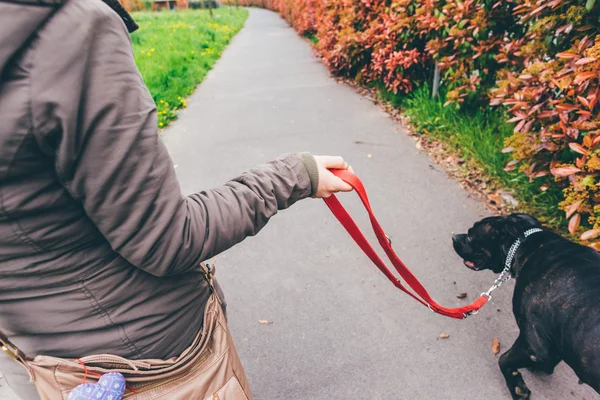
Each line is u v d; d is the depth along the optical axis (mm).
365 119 5625
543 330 1799
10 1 603
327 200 1163
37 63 632
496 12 3867
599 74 2246
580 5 2564
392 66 5480
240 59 11031
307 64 9594
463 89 4332
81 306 852
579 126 2438
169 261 811
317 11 10320
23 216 710
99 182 715
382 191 3818
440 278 2779
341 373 2207
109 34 717
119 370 934
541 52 3104
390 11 5754
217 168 4574
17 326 856
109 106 695
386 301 2631
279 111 6289
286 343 2406
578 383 2047
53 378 885
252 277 2936
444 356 2252
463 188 3715
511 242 2102
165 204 773
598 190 2289
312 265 3002
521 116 2838
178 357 1016
